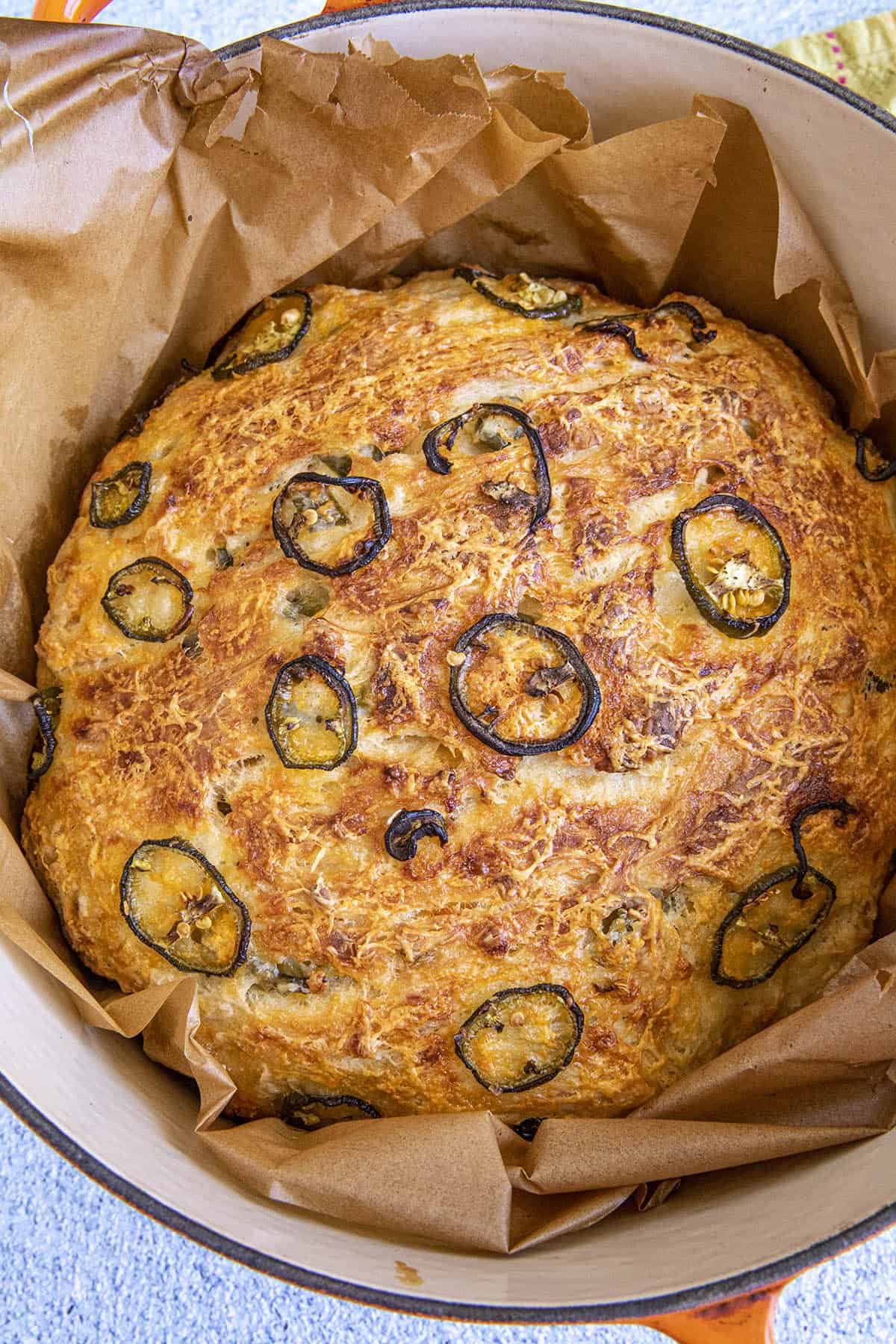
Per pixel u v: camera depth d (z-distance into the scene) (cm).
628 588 39
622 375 42
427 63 40
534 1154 38
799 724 40
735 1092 38
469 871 39
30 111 40
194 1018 39
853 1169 37
